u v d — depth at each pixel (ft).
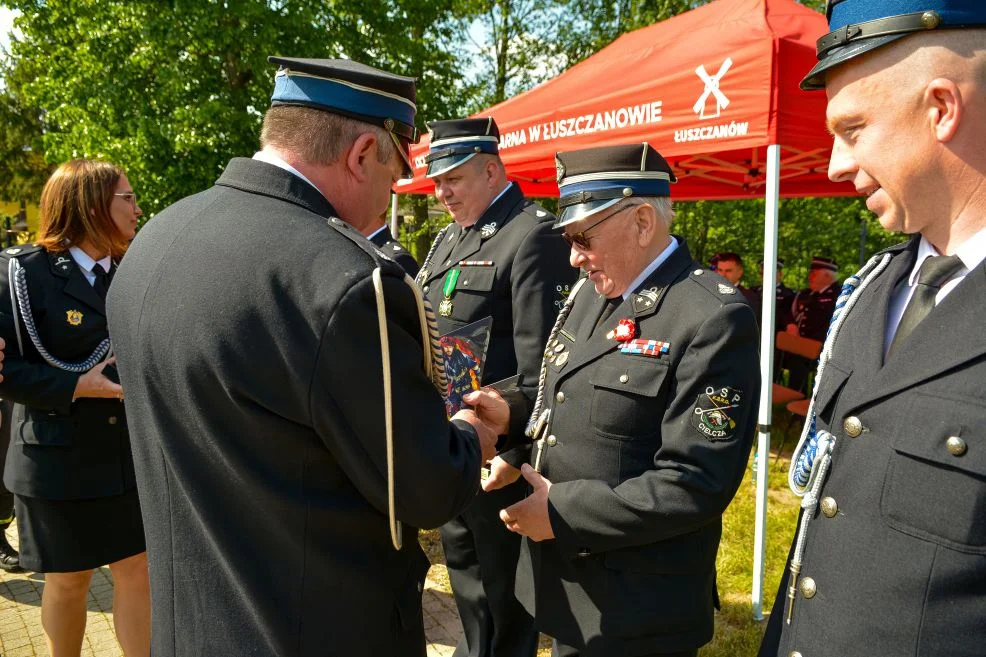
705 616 5.51
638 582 5.32
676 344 5.22
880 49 2.96
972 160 2.90
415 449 3.59
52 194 7.44
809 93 10.44
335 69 3.91
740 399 5.02
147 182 36.47
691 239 38.73
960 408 2.86
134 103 37.22
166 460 3.80
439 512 3.82
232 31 34.94
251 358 3.40
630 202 5.46
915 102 2.90
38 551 7.25
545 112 15.29
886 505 3.06
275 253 3.51
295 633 3.68
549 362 6.26
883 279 3.65
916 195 3.05
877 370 3.26
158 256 3.82
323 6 39.06
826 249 39.19
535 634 8.55
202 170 36.73
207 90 37.47
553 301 8.25
